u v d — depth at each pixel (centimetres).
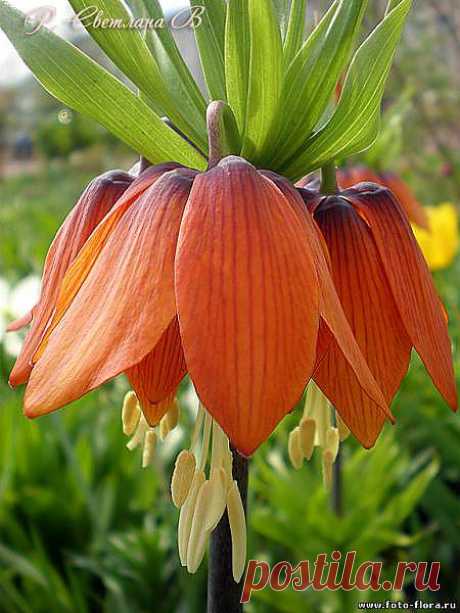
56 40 13
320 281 11
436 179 84
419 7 79
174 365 13
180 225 11
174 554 29
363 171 34
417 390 37
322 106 13
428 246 50
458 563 31
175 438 33
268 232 11
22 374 13
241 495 14
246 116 13
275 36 12
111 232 12
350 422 13
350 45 13
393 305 13
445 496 31
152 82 14
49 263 14
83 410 37
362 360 11
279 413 10
